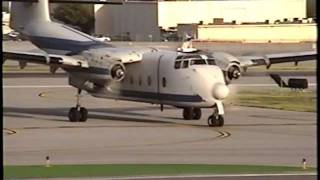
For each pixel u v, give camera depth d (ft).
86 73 406.82
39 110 480.23
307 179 206.39
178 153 274.36
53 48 442.50
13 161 248.73
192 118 415.44
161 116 440.04
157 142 311.06
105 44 430.61
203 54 390.63
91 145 299.99
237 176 212.64
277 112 469.16
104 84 408.46
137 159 256.11
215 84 368.68
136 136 334.44
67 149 286.25
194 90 373.20
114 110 480.23
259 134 343.46
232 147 294.05
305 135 339.36
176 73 381.60
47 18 469.16
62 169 229.04
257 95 596.70
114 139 322.14
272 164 242.99
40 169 228.84
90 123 397.60
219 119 376.89
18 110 479.00
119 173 220.43
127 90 412.77
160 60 391.65
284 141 315.17
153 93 396.57
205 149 287.07
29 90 650.02
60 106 509.76
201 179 206.08
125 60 398.21
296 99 565.12
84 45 423.64
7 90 649.61
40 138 325.42
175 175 215.72
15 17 489.26
